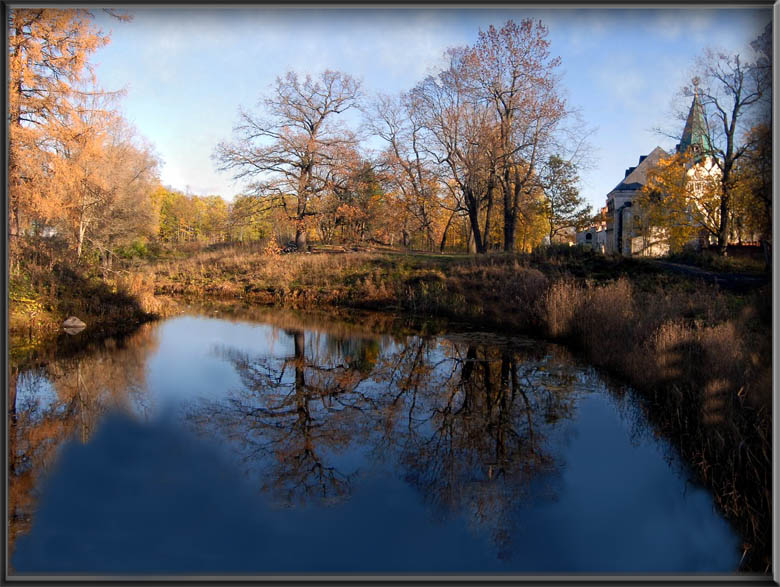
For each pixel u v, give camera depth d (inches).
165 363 436.5
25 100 480.4
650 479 214.7
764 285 459.8
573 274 689.6
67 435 270.2
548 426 280.2
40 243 595.8
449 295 729.0
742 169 588.1
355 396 345.4
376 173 1376.7
